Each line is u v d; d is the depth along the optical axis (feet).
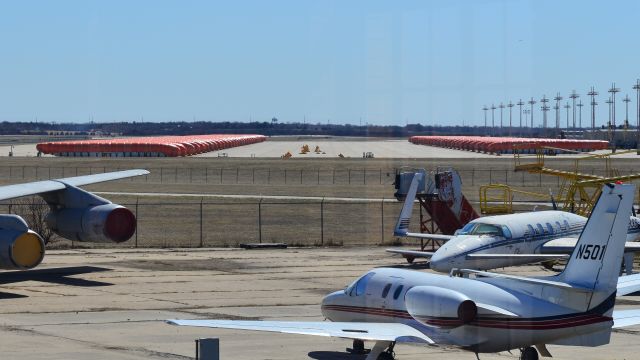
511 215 180.24
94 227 180.55
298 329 89.71
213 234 271.28
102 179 195.21
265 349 116.57
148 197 391.04
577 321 92.38
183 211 335.26
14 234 163.63
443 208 189.98
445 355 112.57
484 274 97.35
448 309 91.91
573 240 181.06
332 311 108.17
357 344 114.52
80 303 153.28
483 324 92.12
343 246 243.60
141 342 120.67
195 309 148.46
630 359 110.42
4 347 116.88
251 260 213.87
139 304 152.76
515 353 112.47
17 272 191.83
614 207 91.30
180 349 115.85
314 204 352.28
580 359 110.11
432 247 219.00
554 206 233.55
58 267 200.03
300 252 230.89
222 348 117.08
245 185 458.91
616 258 91.30
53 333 127.13
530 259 177.37
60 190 184.24
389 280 102.73
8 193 173.58
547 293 92.79
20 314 142.61
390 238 252.01
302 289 170.60
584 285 92.48
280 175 514.68
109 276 186.29
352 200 364.58
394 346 113.09
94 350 115.14
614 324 94.07
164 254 225.56
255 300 157.69
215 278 184.44
